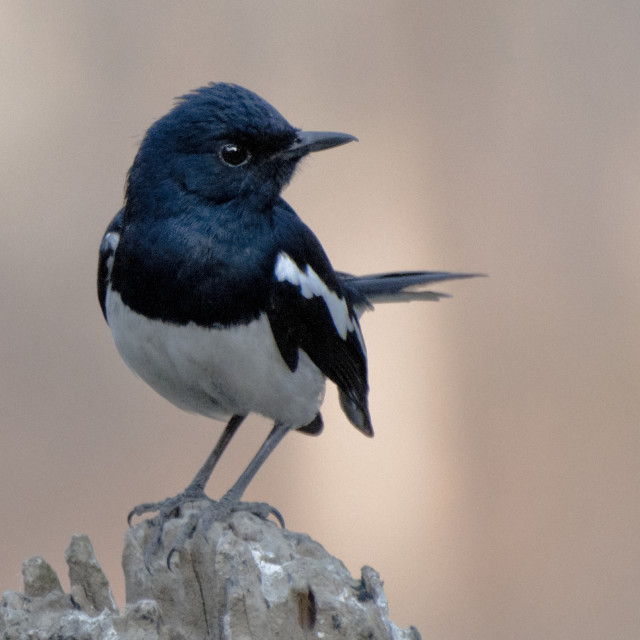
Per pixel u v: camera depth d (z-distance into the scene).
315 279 8.82
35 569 6.07
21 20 14.34
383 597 6.09
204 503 8.34
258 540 6.40
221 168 8.25
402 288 10.94
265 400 8.68
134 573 6.61
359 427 9.97
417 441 13.68
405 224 14.37
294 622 5.95
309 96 14.61
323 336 8.87
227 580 6.12
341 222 14.37
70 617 5.92
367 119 14.61
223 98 8.36
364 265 14.39
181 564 6.57
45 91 14.37
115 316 8.43
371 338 13.74
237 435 13.29
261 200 8.41
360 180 14.41
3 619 5.92
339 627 5.92
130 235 8.30
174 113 8.38
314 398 8.96
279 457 13.46
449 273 11.03
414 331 13.77
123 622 5.84
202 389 8.65
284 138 8.45
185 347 8.26
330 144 8.63
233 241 8.23
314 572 6.02
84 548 6.09
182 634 6.28
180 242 8.16
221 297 8.16
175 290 8.15
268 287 8.33
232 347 8.26
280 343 8.48
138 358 8.52
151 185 8.30
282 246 8.55
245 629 5.93
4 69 14.32
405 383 13.75
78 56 14.46
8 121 14.23
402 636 6.11
